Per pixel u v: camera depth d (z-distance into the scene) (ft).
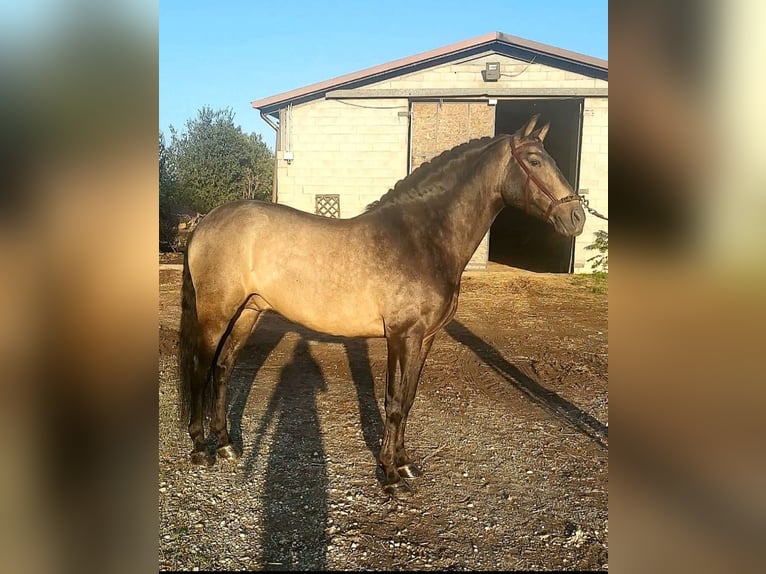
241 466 10.64
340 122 37.58
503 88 37.27
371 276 9.34
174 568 7.48
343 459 10.99
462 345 20.93
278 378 16.49
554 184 9.35
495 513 9.12
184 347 10.35
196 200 50.52
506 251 57.88
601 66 36.47
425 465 10.83
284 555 7.85
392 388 9.61
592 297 31.73
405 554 7.95
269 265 9.71
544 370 17.83
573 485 10.14
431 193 9.76
